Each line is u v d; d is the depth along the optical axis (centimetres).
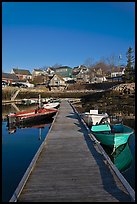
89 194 517
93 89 5978
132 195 490
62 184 573
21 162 1012
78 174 640
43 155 831
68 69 9125
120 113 2608
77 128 1428
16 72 8288
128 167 927
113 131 1301
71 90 5925
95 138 1066
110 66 8900
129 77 4562
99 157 804
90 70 8638
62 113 2334
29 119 2269
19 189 527
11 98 5075
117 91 4075
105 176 623
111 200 489
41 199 498
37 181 593
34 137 1631
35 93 5522
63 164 729
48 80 7512
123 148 1166
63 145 982
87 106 3697
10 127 2111
